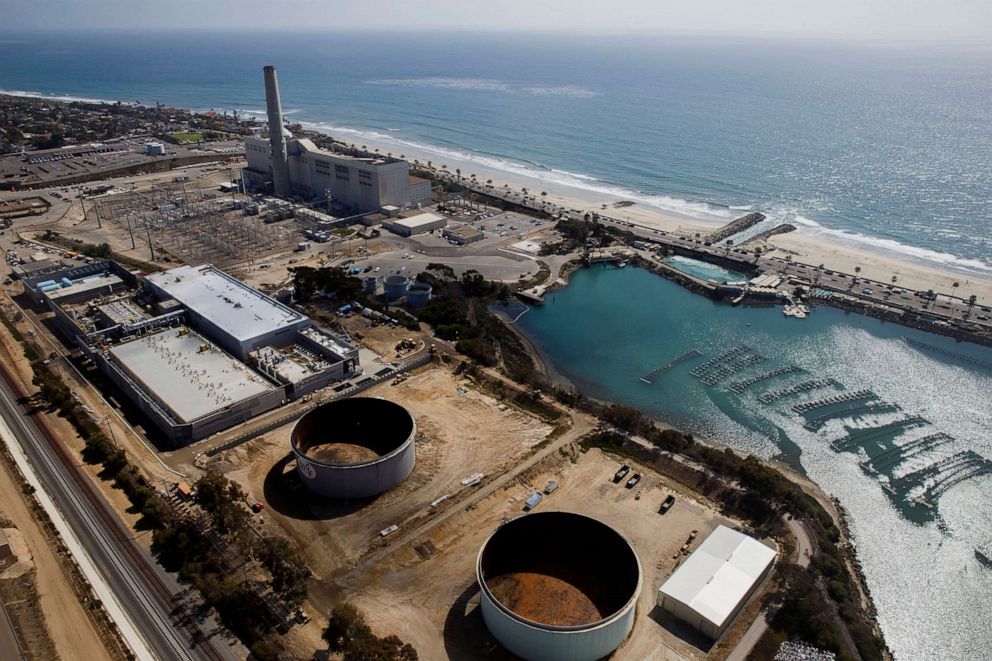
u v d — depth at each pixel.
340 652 79.75
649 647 82.56
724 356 164.50
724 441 131.12
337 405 120.12
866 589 96.69
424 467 115.50
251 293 171.12
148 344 150.00
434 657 80.44
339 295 183.12
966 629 90.94
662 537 101.12
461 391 140.88
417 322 171.12
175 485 109.12
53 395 130.00
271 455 118.50
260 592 89.69
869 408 141.50
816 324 181.00
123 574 91.25
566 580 89.25
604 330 179.25
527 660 80.06
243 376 137.38
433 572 93.88
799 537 101.50
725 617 83.56
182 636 82.06
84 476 111.38
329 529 101.12
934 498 114.62
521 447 121.62
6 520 100.44
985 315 180.75
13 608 85.06
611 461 119.56
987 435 131.75
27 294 187.50
